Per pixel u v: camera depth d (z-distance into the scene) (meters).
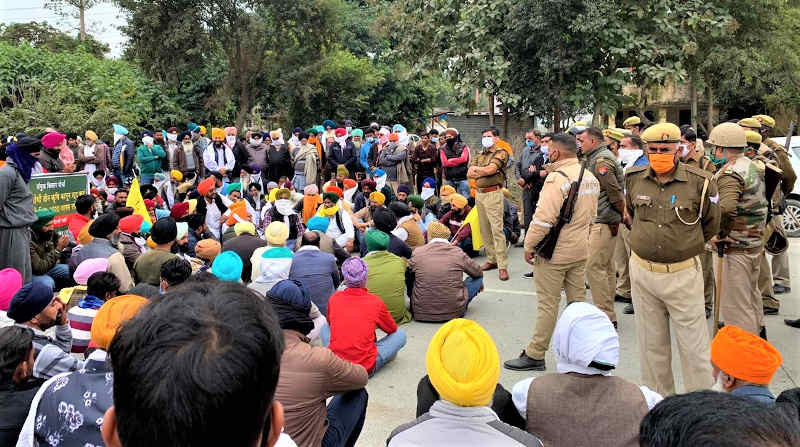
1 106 22.86
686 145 6.37
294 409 3.16
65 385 2.44
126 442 1.00
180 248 7.45
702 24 12.80
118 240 6.85
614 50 12.35
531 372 5.18
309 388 3.20
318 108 27.91
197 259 6.93
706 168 6.35
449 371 2.32
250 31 24.34
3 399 2.64
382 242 6.43
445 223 9.72
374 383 5.09
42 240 7.07
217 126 28.11
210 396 0.94
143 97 25.98
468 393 2.27
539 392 2.74
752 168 4.81
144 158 14.09
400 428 2.37
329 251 7.23
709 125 18.28
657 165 3.96
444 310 6.48
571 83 13.46
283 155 14.48
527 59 13.60
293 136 15.38
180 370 0.95
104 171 14.20
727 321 5.01
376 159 15.16
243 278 6.84
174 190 12.73
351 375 3.38
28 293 3.69
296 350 3.23
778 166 5.88
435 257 6.53
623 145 6.77
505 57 13.80
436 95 34.22
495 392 2.95
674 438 0.99
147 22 23.02
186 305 1.02
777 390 4.72
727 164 4.89
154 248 5.98
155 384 0.95
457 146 11.53
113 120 22.33
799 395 1.94
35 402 2.45
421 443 2.29
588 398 2.68
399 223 8.27
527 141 9.86
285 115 28.38
